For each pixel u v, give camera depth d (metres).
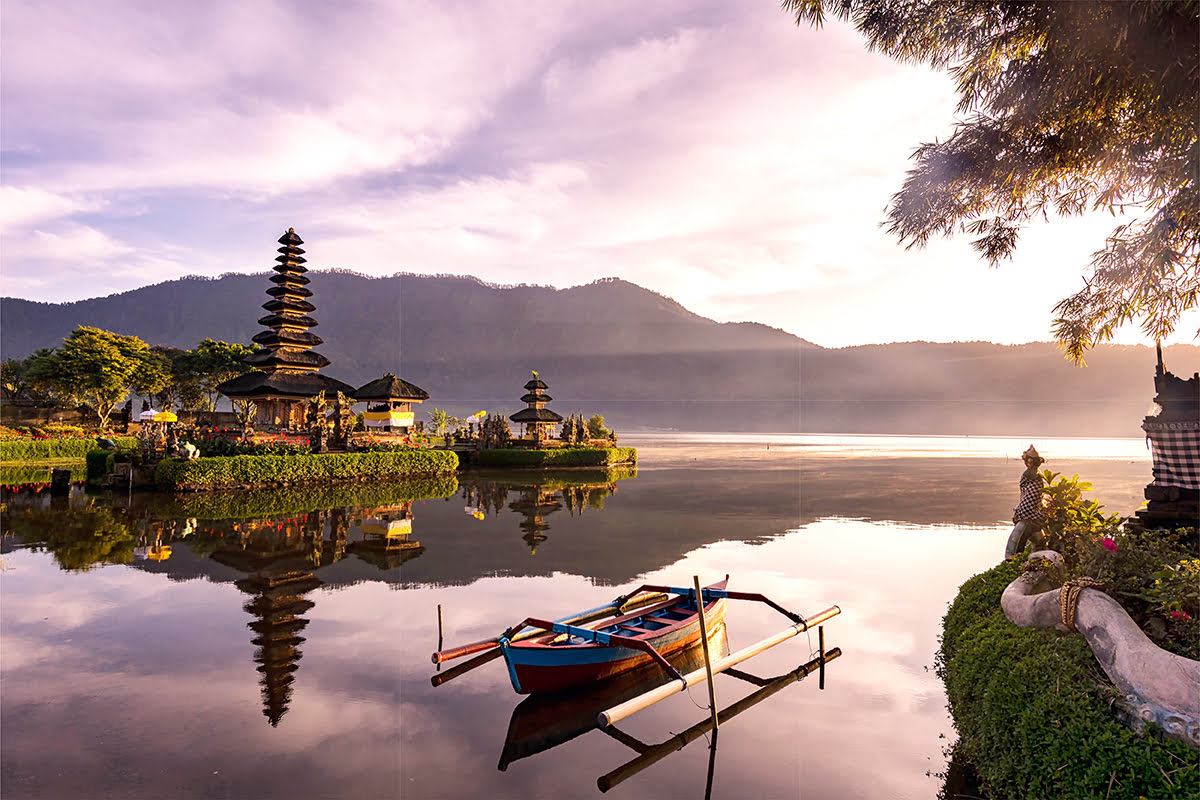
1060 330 7.14
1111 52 4.96
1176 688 3.74
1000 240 7.14
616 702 6.84
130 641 8.39
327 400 41.75
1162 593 4.75
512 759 5.57
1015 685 4.46
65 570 12.34
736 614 9.80
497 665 7.84
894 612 9.76
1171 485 8.68
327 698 6.76
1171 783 3.41
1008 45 5.90
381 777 5.22
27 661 7.67
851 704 6.66
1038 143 6.43
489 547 14.73
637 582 11.48
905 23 6.21
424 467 34.59
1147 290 6.27
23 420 53.47
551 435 57.19
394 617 9.44
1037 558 5.88
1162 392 8.87
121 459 28.89
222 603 10.14
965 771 5.32
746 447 80.38
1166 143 5.44
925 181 6.79
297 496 24.78
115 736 5.86
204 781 5.12
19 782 5.08
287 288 45.81
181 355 65.00
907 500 23.81
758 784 5.15
